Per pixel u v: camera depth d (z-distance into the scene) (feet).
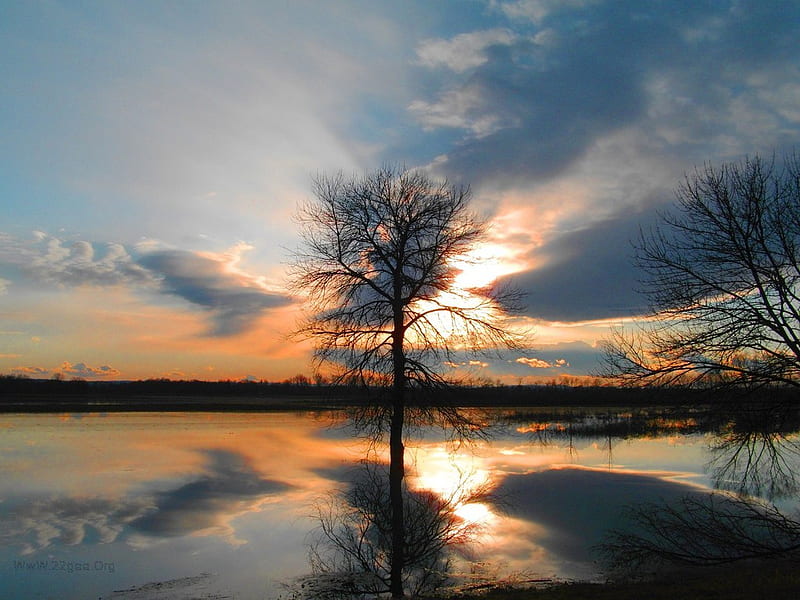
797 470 78.59
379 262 73.87
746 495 69.72
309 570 58.59
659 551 54.80
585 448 148.25
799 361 48.01
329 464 120.16
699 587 43.32
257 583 54.95
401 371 70.90
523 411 312.29
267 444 153.79
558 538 68.08
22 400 378.12
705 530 55.88
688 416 53.16
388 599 50.85
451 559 61.93
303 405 359.87
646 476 105.60
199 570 58.03
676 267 53.21
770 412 50.44
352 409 73.46
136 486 96.99
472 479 101.71
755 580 43.96
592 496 88.28
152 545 65.72
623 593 44.16
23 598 50.24
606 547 60.90
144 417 253.24
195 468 114.62
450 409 71.82
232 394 498.28
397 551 63.16
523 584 54.03
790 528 51.42
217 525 73.97
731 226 51.03
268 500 87.30
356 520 76.59
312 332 73.56
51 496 88.79
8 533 69.36
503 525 73.51
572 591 47.03
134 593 51.72
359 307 72.90
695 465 119.14
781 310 49.21
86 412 280.92
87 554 62.39
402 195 73.82
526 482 99.40
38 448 142.41
